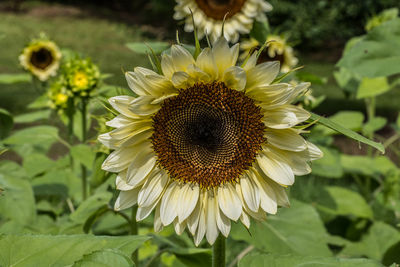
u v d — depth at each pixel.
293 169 0.50
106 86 0.85
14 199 0.71
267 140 0.51
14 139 0.80
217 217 0.52
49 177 0.86
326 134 0.86
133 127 0.51
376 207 1.07
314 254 0.72
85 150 0.74
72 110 0.85
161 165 0.52
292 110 0.49
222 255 0.53
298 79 0.85
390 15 1.00
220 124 0.52
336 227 1.02
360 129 0.86
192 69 0.49
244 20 0.83
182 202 0.52
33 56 1.07
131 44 0.68
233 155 0.52
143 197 0.51
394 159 1.29
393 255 0.69
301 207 0.77
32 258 0.43
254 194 0.51
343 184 1.31
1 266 0.43
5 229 0.72
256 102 0.50
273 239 0.72
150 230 0.81
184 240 0.84
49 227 0.78
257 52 0.48
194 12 0.83
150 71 0.49
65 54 1.10
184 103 0.51
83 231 0.67
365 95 1.00
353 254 0.87
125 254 0.41
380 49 0.65
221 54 0.48
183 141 0.52
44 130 0.82
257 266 0.46
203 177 0.52
